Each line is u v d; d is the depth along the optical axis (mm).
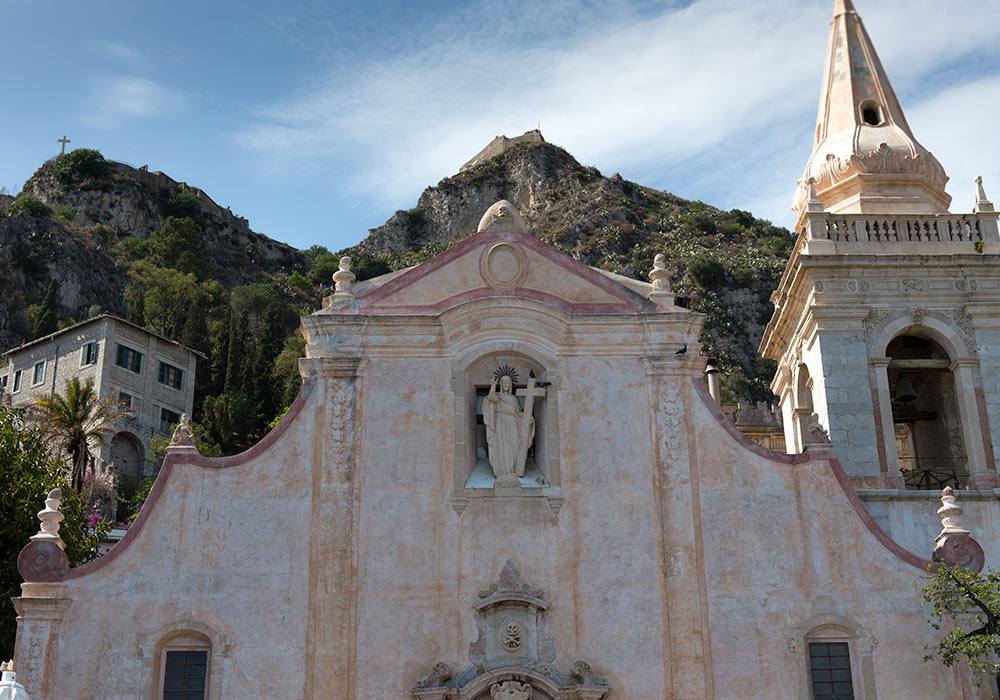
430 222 172000
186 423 26203
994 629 23266
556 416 26328
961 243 30734
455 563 25125
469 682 23875
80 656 23828
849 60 34750
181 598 24469
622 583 25109
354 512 25359
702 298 123438
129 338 90812
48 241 128250
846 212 32281
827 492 25828
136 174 162250
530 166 165500
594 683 24109
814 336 30141
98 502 70375
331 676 24109
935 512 28000
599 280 27422
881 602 24938
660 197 162000
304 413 26156
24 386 92438
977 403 29219
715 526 25578
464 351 26734
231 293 139250
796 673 24422
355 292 27453
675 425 26328
